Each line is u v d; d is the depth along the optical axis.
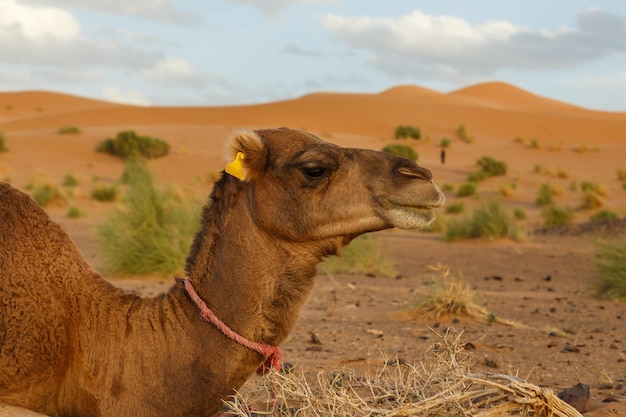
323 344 9.65
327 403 4.80
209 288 4.89
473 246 25.09
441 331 10.65
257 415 5.29
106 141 62.50
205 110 102.19
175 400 4.79
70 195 40.16
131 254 16.81
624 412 6.46
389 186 4.83
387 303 13.52
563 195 47.53
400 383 5.08
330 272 18.16
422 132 89.94
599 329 11.30
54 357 4.87
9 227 5.02
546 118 99.81
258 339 4.82
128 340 4.92
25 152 60.69
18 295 4.86
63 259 5.09
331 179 4.86
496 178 56.91
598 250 16.56
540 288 16.62
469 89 157.38
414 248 24.31
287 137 5.01
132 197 18.47
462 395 4.68
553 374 8.36
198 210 18.50
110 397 4.88
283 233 4.83
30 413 4.72
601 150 75.75
